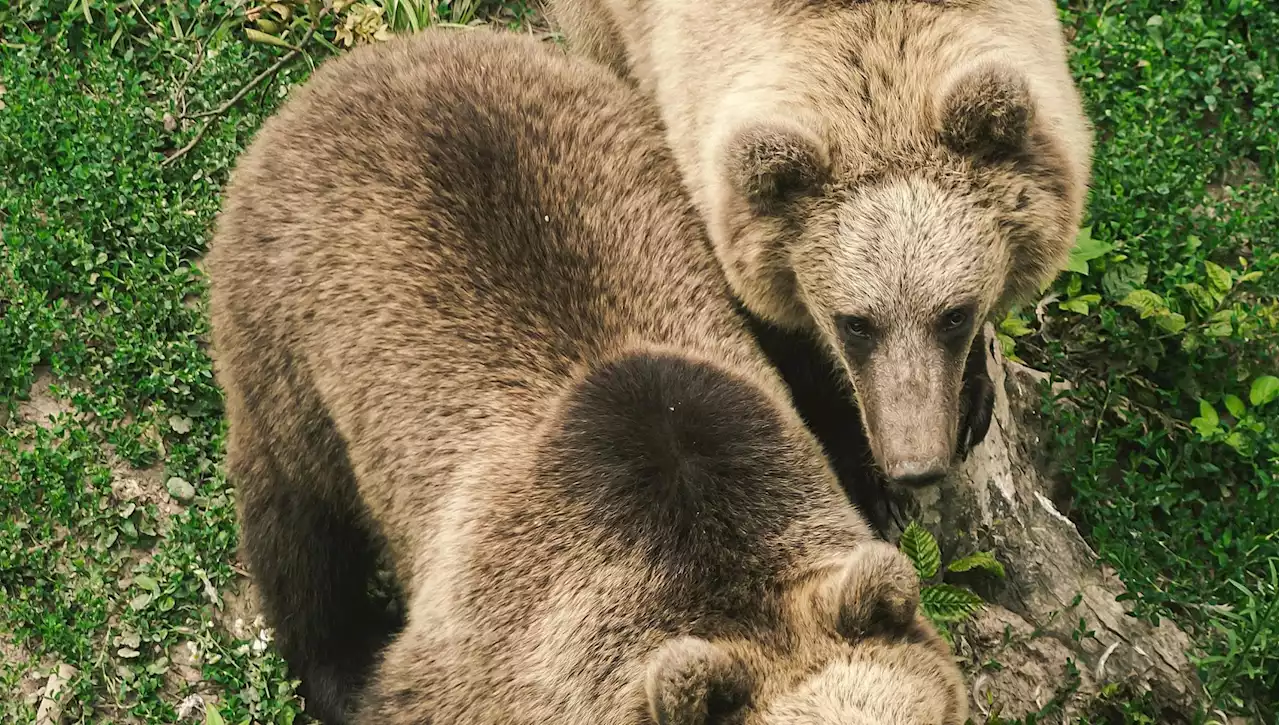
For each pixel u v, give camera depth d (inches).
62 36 493.0
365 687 382.6
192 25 507.5
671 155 387.2
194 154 479.2
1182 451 471.8
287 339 364.2
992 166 348.5
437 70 378.0
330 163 365.1
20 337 427.5
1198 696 415.5
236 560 409.1
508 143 357.4
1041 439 465.7
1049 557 425.7
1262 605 421.7
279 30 509.0
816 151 345.1
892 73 356.2
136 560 404.5
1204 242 503.5
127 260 452.4
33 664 380.5
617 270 349.1
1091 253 479.5
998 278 352.5
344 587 402.9
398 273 349.4
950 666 305.9
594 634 302.5
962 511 411.2
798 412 390.0
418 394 343.3
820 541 311.7
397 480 349.1
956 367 350.6
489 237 345.7
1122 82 540.1
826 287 350.6
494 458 331.0
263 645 393.7
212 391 430.9
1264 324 481.4
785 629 293.3
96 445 413.7
